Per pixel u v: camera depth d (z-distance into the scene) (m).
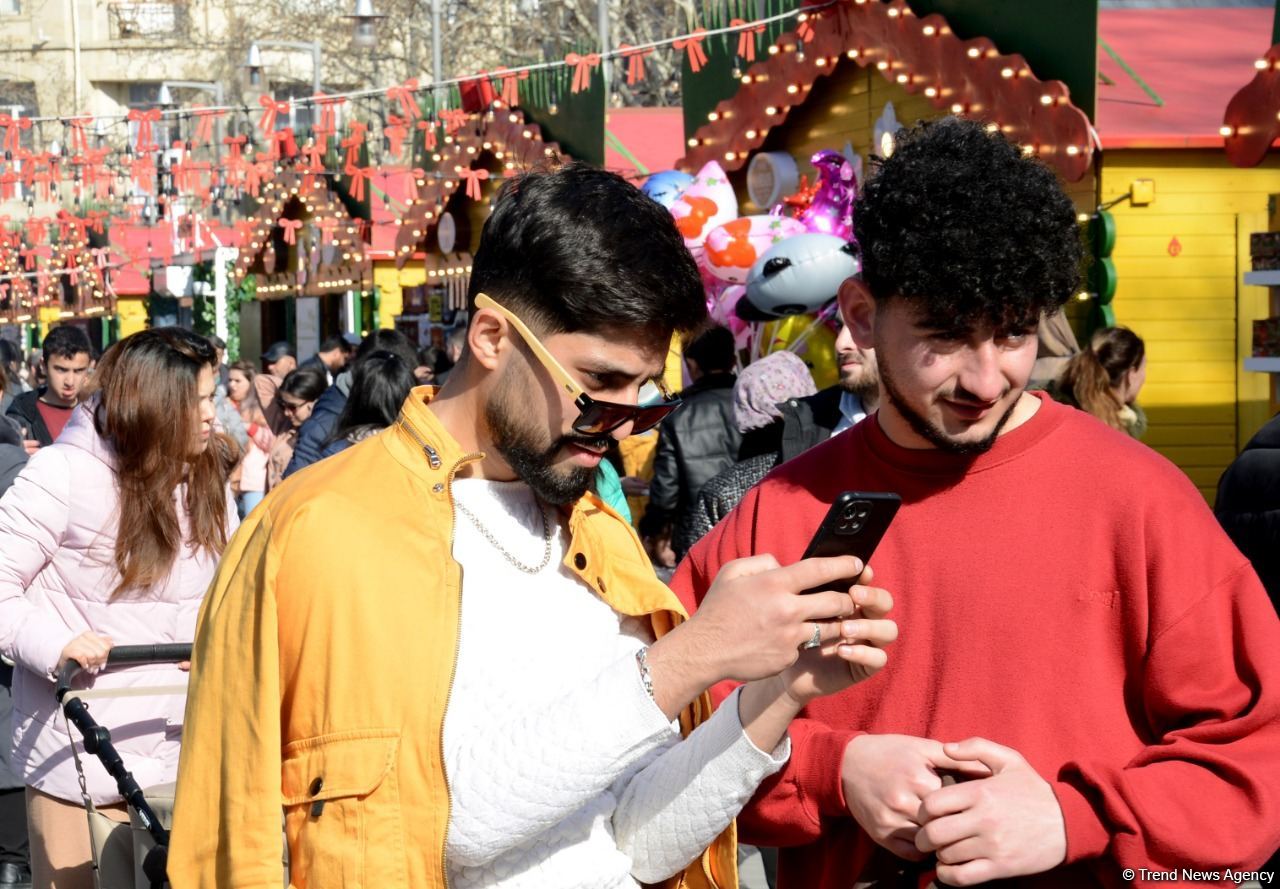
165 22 42.50
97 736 3.34
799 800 2.15
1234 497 3.84
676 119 14.86
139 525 3.82
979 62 8.07
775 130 10.49
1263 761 2.00
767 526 2.36
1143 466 2.17
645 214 1.98
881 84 9.26
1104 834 1.98
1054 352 6.30
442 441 2.05
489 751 1.87
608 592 2.15
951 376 2.08
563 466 2.01
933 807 1.98
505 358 2.00
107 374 3.85
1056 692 2.11
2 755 5.28
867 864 2.19
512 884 1.98
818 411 4.92
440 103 15.15
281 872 1.89
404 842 1.86
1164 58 9.38
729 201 9.30
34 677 3.83
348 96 11.60
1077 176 7.59
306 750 1.90
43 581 3.86
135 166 13.96
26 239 25.05
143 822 3.35
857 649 1.92
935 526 2.21
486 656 1.97
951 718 2.14
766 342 8.62
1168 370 8.27
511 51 28.81
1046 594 2.13
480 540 2.07
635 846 2.10
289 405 10.98
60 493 3.80
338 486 2.00
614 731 1.83
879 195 2.12
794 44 9.72
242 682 1.92
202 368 3.91
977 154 2.08
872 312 2.24
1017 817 1.96
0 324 25.41
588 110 12.31
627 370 1.98
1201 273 8.20
